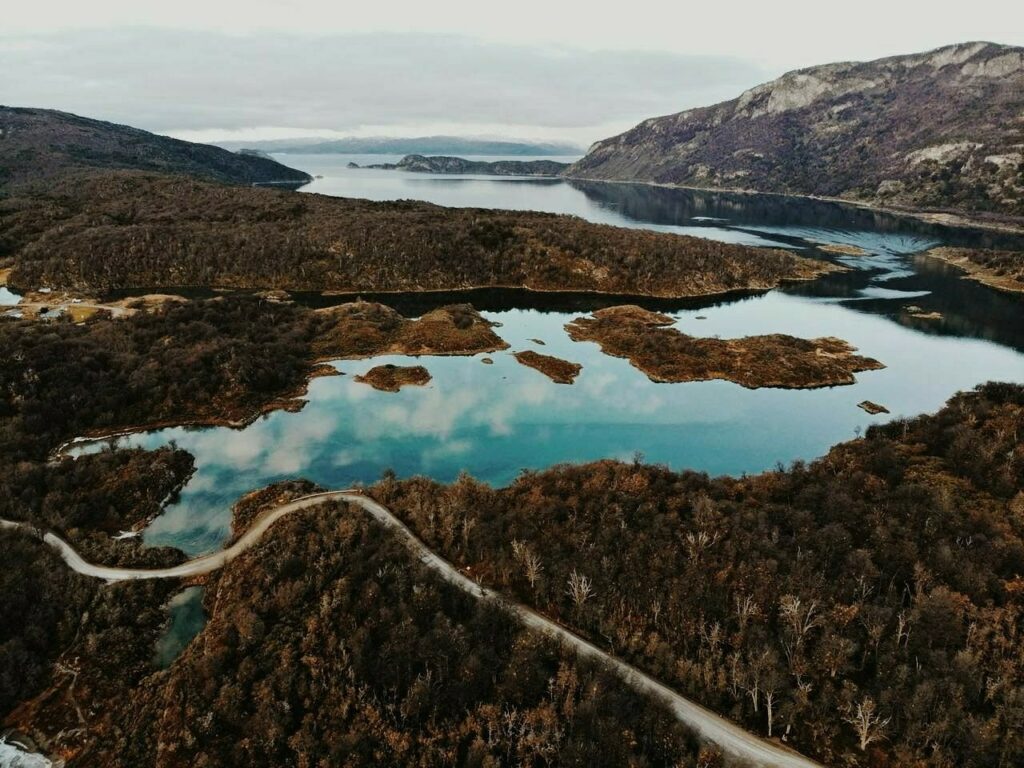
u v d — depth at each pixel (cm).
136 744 5441
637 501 8344
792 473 9338
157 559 7788
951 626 5962
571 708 5512
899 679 5562
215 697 5700
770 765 5191
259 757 5222
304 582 6975
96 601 7050
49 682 6162
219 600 7106
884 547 7169
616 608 6644
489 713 5491
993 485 8456
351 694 5650
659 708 5638
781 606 6341
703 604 6550
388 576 7100
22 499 8431
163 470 9588
